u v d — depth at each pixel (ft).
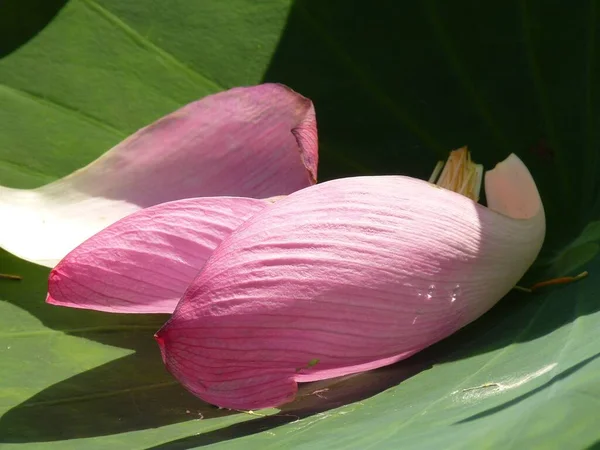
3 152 1.79
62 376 1.57
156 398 1.54
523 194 1.63
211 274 1.47
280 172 1.73
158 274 1.55
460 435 1.33
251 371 1.47
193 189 1.72
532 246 1.60
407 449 1.33
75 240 1.69
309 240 1.48
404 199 1.52
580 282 1.62
